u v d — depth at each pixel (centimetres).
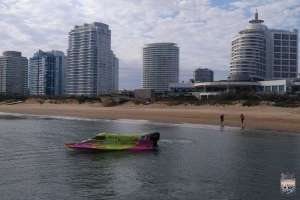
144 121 9844
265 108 12631
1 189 2955
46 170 3612
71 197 2769
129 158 4259
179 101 15962
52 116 12081
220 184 3106
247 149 4897
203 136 6328
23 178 3288
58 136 6300
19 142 5509
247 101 14050
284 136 6353
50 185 3073
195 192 2888
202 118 10344
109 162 4019
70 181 3203
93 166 3816
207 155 4453
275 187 3012
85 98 19412
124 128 7825
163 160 4138
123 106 16662
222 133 6806
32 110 15562
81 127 8012
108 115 12238
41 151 4712
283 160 4122
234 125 8444
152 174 3462
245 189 2962
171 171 3578
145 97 18788
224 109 13250
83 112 13912
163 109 14525
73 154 4512
